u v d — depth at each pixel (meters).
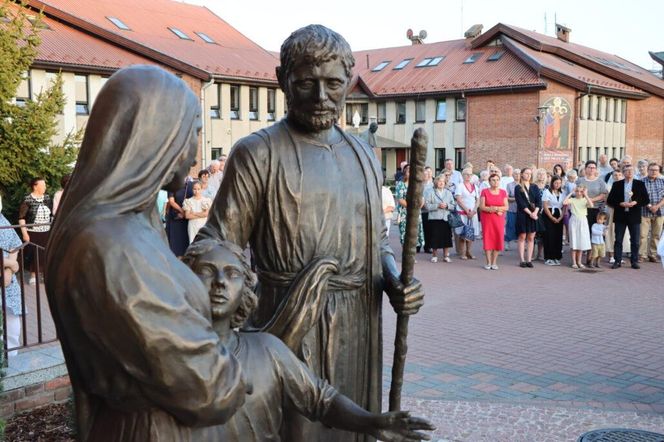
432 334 7.34
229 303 1.52
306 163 2.24
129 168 1.34
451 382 5.70
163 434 1.38
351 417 1.69
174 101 1.40
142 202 1.35
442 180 12.77
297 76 2.13
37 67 22.19
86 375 1.38
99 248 1.25
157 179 1.38
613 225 12.75
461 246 13.62
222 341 1.57
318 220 2.23
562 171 15.61
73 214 1.31
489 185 13.27
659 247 6.96
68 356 1.45
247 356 1.62
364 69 40.31
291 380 1.69
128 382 1.33
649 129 38.56
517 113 33.09
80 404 1.49
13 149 12.18
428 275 11.38
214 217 2.27
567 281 10.80
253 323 2.30
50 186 12.45
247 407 1.59
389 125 37.78
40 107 12.55
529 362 6.27
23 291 5.03
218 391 1.34
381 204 2.45
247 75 30.73
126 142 1.34
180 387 1.29
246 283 1.61
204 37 33.22
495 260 12.09
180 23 33.44
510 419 4.78
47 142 12.53
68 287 1.27
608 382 5.69
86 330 1.27
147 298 1.26
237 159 2.26
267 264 2.28
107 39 25.30
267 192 2.23
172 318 1.28
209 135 29.83
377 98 37.41
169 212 10.64
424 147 2.03
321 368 2.25
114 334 1.26
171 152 1.39
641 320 8.00
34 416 4.68
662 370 6.02
